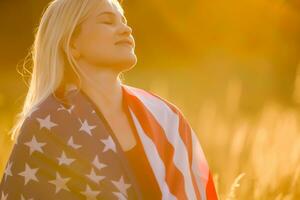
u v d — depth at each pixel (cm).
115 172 268
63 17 278
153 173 280
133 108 290
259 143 461
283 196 439
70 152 266
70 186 264
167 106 304
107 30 278
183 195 285
